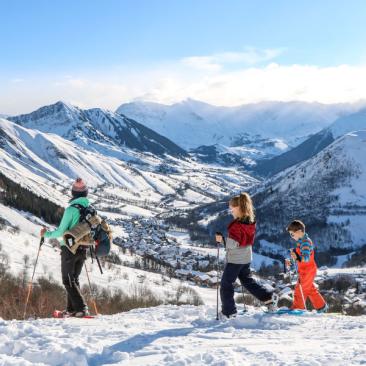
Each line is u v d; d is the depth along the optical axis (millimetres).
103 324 7211
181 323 7699
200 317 8289
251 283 8062
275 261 178375
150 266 139375
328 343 5613
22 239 121000
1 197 193375
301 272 9188
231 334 6332
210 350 5047
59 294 20125
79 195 8477
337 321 7387
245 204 7836
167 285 99938
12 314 10695
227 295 7871
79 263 8617
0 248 95688
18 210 191875
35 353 4945
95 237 8383
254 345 5492
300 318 7543
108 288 58562
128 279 93500
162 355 4934
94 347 5344
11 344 5367
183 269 146750
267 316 7488
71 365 4699
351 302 61656
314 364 4328
